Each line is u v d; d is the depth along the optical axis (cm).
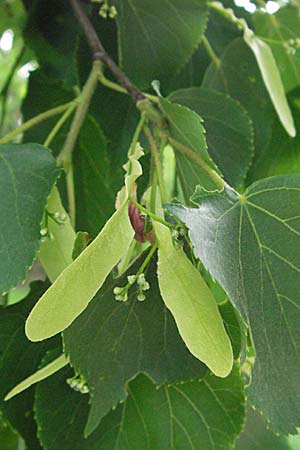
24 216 45
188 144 49
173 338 47
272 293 44
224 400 50
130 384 51
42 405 50
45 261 46
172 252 41
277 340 43
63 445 50
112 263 40
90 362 46
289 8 67
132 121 63
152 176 48
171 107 49
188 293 41
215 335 40
